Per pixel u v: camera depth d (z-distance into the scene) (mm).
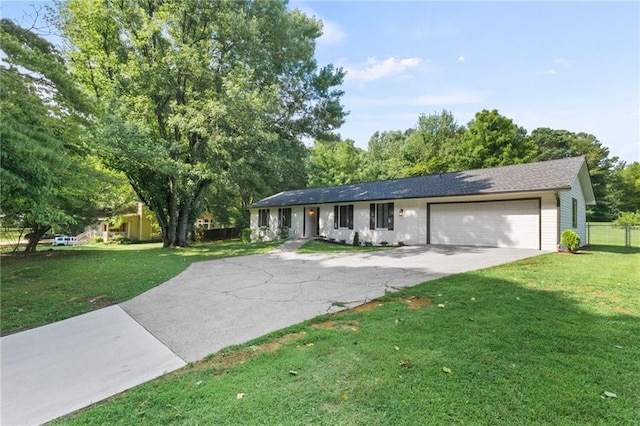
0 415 2629
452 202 14156
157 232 30359
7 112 5102
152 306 5652
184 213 17656
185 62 13977
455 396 2615
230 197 30391
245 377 3039
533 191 11023
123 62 15047
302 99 17156
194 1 14023
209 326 4570
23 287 7176
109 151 12766
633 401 2539
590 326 4066
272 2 15078
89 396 2883
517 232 12430
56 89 6707
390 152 43406
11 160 4969
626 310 4672
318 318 4688
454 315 4555
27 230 15688
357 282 7031
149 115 15641
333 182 34562
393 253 11883
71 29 13445
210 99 14039
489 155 29844
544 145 37531
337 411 2465
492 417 2355
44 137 5652
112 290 6875
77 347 3967
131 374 3266
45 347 3982
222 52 15234
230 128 14109
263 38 15688
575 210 13789
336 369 3105
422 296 5641
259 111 13391
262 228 22656
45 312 5398
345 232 17734
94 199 15578
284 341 3906
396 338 3805
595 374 2924
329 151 35438
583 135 37438
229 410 2525
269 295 6172
